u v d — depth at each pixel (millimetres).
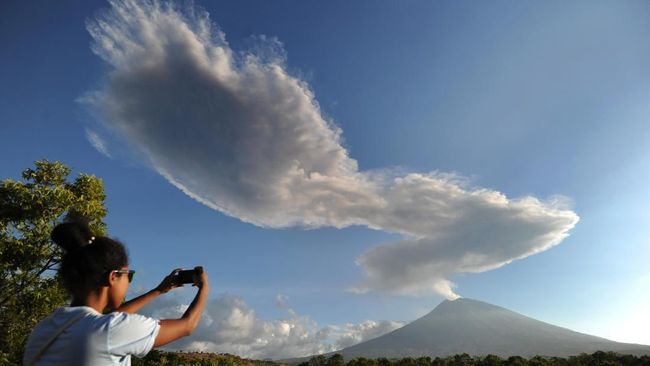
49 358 1626
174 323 1822
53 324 1676
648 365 86375
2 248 10273
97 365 1595
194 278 2066
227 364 77625
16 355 10523
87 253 1758
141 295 2070
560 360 108438
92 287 1781
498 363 107750
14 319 10664
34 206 10664
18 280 10688
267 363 132750
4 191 10633
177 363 46281
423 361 127750
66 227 1851
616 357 96125
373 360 113562
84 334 1609
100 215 11836
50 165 12039
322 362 155750
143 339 1688
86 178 12344
